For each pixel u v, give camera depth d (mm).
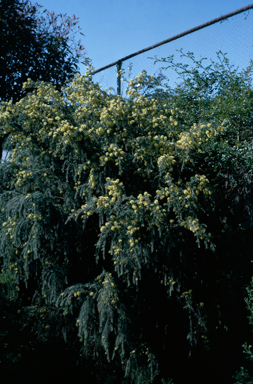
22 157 3906
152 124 3873
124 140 3762
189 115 4660
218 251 3916
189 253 3648
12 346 3539
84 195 3668
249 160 3904
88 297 3334
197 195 3688
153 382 3484
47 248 3627
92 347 3582
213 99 4629
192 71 4938
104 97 4188
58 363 3660
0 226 3830
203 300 3688
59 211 3541
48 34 6793
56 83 6652
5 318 3662
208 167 4246
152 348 3514
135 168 3701
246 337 3689
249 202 3965
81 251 3811
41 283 3783
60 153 3809
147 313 3662
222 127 3730
